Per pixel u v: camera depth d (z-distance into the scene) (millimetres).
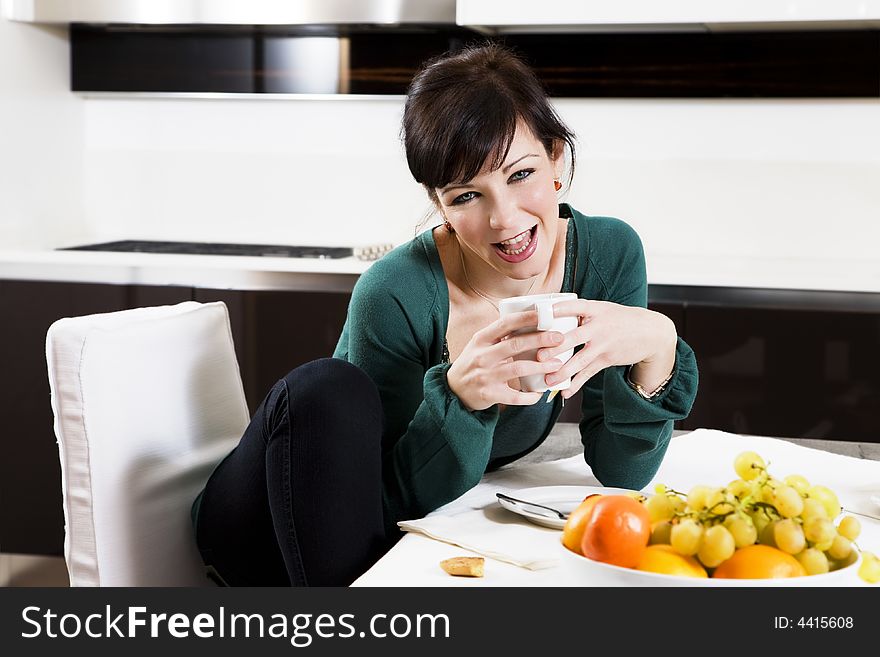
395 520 1331
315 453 1168
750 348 2824
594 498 879
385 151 3555
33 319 3115
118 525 1293
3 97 3271
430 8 3121
